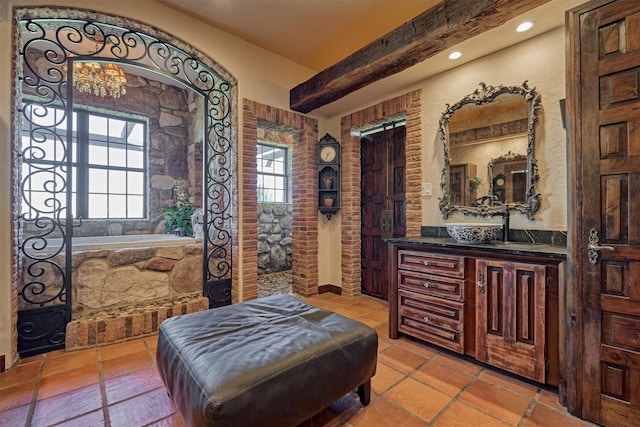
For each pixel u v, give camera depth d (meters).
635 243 1.34
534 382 1.80
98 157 3.82
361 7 2.47
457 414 1.54
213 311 1.80
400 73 2.78
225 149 3.24
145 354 2.16
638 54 1.32
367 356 1.53
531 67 2.24
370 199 3.73
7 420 1.45
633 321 1.35
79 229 3.60
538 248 1.83
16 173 2.05
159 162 4.20
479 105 2.53
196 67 2.97
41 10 2.13
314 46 3.13
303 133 3.72
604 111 1.41
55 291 2.25
